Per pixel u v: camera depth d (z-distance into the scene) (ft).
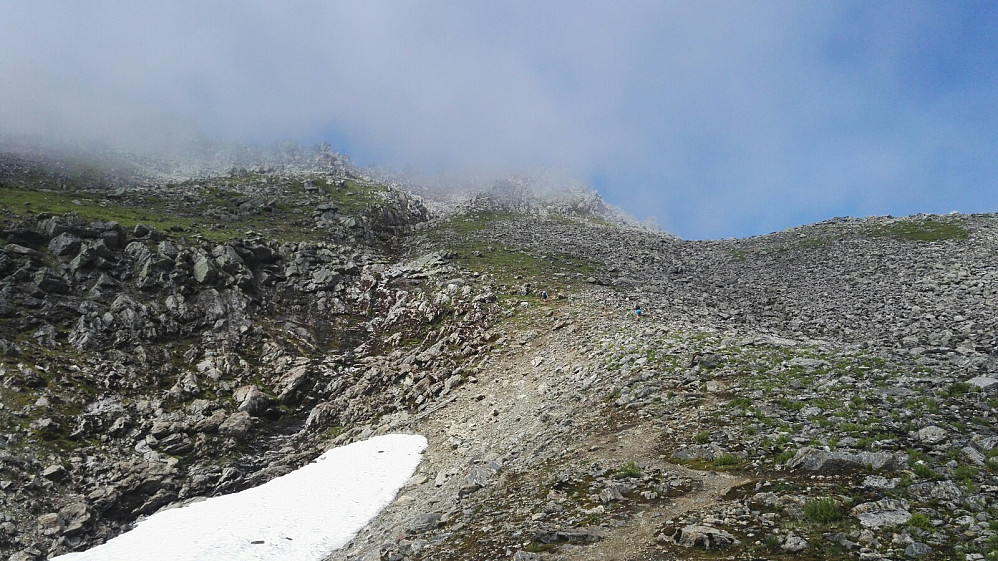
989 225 230.89
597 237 351.25
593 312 174.81
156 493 108.78
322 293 212.02
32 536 91.66
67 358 135.95
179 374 146.20
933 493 47.16
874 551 41.09
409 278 236.02
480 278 226.58
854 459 55.21
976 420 59.21
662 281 236.84
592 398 101.04
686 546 46.60
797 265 238.07
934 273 181.88
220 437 128.36
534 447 87.35
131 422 124.77
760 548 44.11
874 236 256.52
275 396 148.87
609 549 49.08
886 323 144.56
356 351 183.01
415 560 59.26
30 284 155.84
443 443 114.83
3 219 184.03
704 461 65.10
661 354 111.14
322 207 345.31
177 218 262.26
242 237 235.20
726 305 193.16
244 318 179.32
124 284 171.73
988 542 38.96
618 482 63.46
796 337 141.08
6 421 111.45
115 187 358.43
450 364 158.40
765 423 70.69
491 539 57.82
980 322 127.44
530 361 143.13
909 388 72.23
